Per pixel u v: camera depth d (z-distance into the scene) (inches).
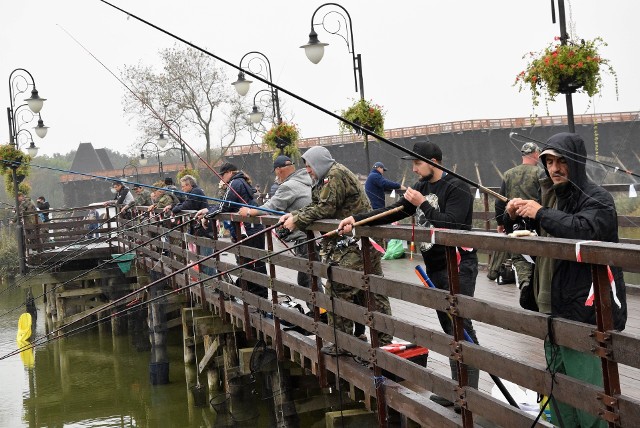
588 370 153.3
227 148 1563.7
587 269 157.8
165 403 515.5
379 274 249.8
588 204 158.2
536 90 369.4
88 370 631.2
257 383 413.1
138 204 751.7
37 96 761.6
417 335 201.5
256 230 361.1
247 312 354.3
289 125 709.9
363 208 246.4
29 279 759.1
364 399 246.8
